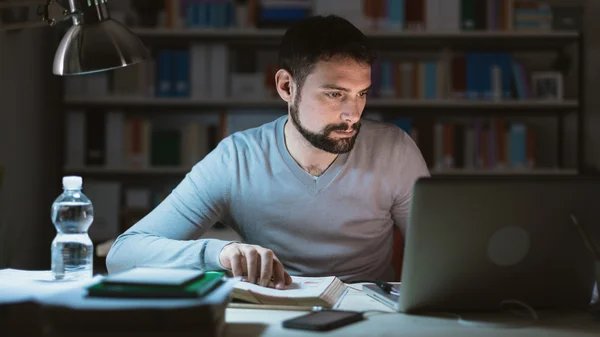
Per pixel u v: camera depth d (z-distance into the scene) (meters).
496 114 4.59
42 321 1.05
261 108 4.44
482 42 4.50
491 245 1.23
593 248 1.26
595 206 1.27
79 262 1.59
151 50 4.48
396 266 2.23
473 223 1.22
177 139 4.32
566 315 1.28
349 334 1.11
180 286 1.04
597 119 4.17
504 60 4.33
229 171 1.87
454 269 1.23
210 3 4.30
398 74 4.32
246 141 1.91
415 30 4.27
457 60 4.32
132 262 1.61
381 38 4.36
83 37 1.57
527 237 1.25
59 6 1.59
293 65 1.72
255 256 1.43
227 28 4.29
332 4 4.22
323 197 1.84
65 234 1.62
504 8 4.30
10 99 3.68
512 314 1.28
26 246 3.85
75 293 1.07
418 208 1.20
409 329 1.15
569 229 1.26
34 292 1.28
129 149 4.29
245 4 4.31
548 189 1.24
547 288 1.29
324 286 1.43
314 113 1.68
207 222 1.87
